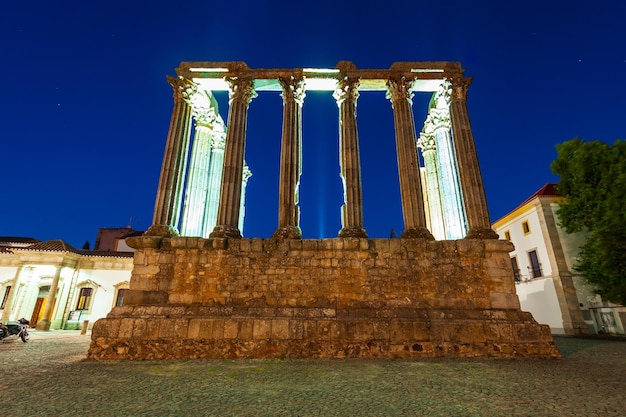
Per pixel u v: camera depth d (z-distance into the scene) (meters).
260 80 15.23
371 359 9.95
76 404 5.53
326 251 11.96
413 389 6.43
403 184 13.65
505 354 10.34
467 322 10.79
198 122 17.08
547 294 23.86
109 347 10.20
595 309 21.88
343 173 13.97
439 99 16.50
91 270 30.69
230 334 10.47
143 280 11.55
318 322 10.66
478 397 5.86
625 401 5.53
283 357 10.16
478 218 12.84
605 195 16.19
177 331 10.44
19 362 9.66
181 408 5.30
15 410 5.21
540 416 4.89
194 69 15.14
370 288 11.53
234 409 5.23
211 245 11.85
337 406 5.37
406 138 14.12
